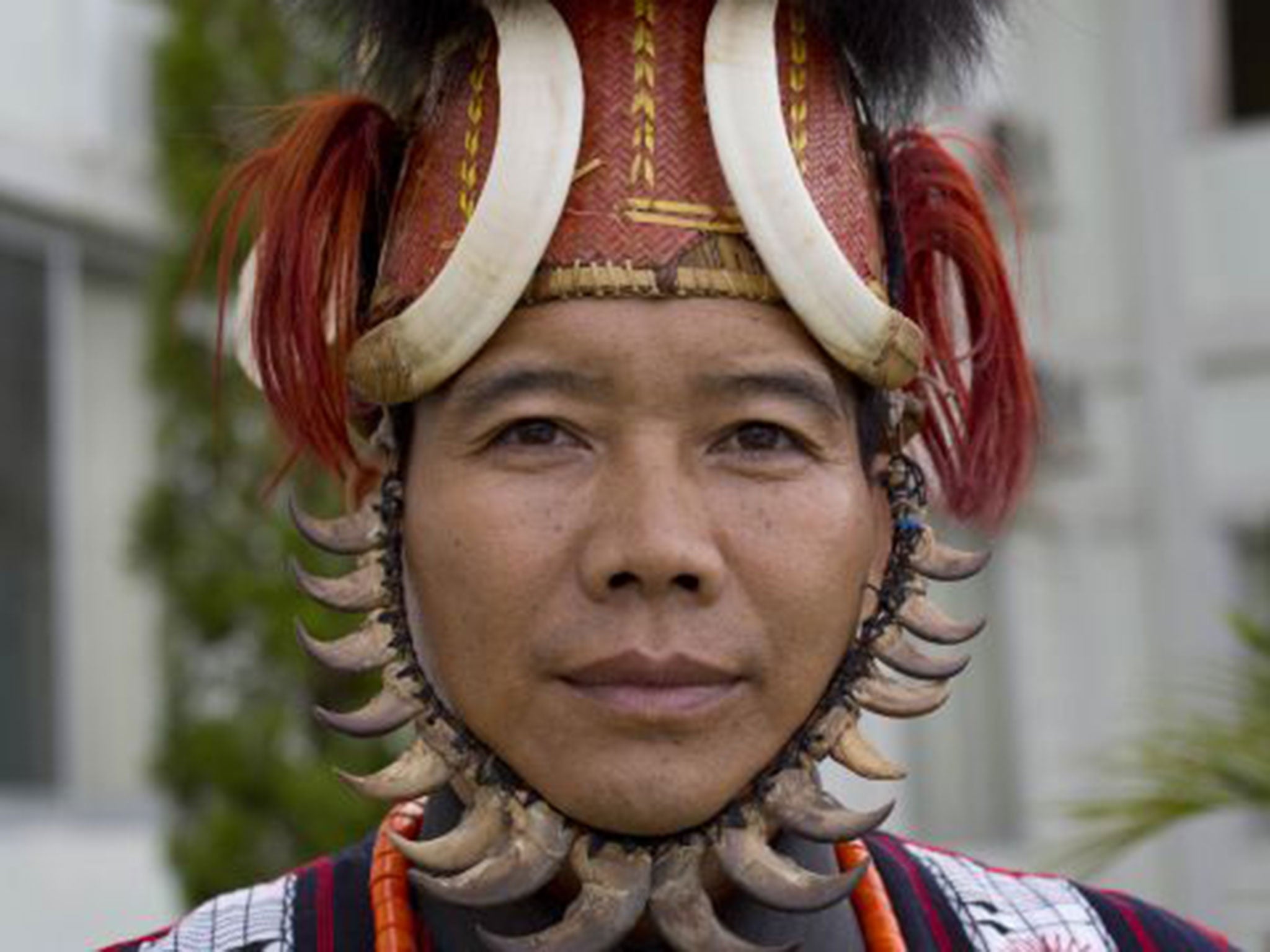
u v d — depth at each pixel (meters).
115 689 7.77
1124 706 9.26
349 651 1.73
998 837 9.38
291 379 1.87
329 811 6.79
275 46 6.99
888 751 9.13
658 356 1.62
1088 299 9.82
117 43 7.81
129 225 7.80
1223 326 9.59
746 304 1.64
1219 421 9.60
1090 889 2.11
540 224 1.61
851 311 1.64
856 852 1.94
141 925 7.68
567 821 1.66
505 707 1.64
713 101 1.63
